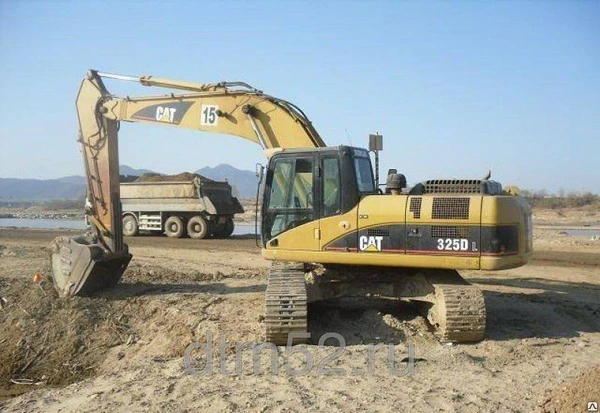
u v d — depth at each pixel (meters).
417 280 9.51
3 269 15.16
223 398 6.39
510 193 9.92
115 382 7.31
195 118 11.25
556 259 18.73
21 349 10.34
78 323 10.88
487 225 8.57
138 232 27.75
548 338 8.88
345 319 10.05
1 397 8.91
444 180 9.27
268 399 6.33
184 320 10.62
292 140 10.52
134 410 6.19
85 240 12.23
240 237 27.67
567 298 12.18
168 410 6.13
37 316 11.11
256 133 10.70
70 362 10.02
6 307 11.54
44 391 7.36
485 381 6.87
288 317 8.43
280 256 9.42
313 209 9.30
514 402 6.19
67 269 11.88
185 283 13.91
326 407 6.09
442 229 8.74
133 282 13.59
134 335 10.66
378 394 6.45
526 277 15.19
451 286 8.86
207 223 26.20
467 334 8.45
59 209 96.06
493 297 12.22
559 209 62.69
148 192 26.94
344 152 9.21
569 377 7.02
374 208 9.02
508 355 7.98
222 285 13.63
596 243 23.58
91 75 12.06
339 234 9.13
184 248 21.55
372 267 9.70
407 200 8.92
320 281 9.82
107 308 11.49
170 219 26.77
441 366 7.45
